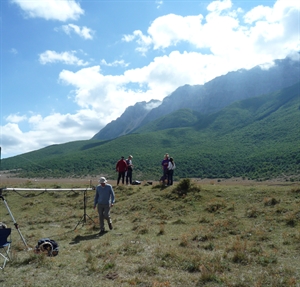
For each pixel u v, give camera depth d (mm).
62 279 6977
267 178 61375
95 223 13852
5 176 78688
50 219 16000
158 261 7926
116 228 12891
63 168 90688
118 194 19281
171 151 113312
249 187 17297
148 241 10172
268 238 9867
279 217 12148
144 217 14594
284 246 9023
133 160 95312
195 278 6797
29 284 6680
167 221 13570
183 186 17625
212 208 14570
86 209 17781
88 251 9305
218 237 10352
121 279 6848
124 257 8453
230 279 6652
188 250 8750
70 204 18891
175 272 7238
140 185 21219
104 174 82125
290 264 7535
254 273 7004
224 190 16969
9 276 7250
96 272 7371
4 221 16031
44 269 7688
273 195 15078
